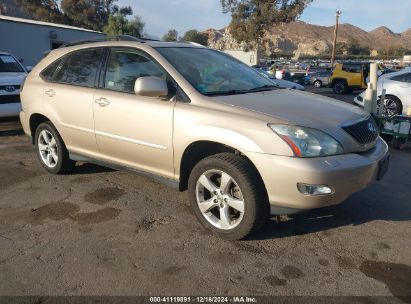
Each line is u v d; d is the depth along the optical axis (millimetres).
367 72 20891
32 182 5137
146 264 3273
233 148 3551
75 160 5086
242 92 4047
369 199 4648
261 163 3307
